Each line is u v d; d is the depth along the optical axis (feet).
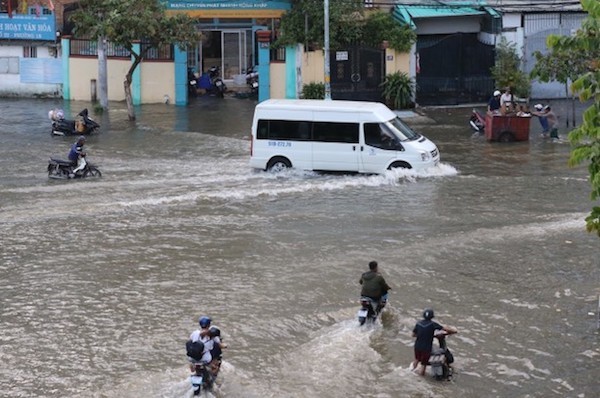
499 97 162.30
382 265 91.81
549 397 66.03
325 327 77.66
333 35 185.06
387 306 81.76
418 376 68.95
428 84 194.18
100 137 162.61
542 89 196.95
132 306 82.07
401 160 127.54
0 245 98.84
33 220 107.65
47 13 213.46
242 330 76.89
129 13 170.81
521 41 194.18
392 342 74.79
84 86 207.31
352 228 103.96
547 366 70.69
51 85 210.18
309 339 75.46
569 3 196.95
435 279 88.28
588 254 94.53
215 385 67.15
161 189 121.90
